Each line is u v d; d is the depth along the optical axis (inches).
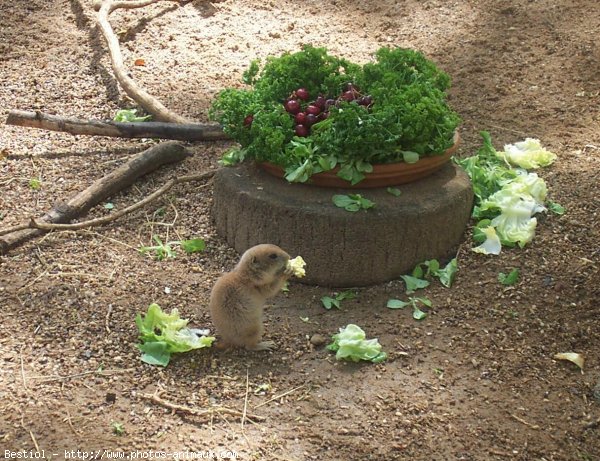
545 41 506.6
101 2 534.9
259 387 253.9
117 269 310.2
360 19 560.4
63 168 377.7
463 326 285.3
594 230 334.0
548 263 315.9
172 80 467.5
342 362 267.1
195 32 530.3
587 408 252.8
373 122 287.1
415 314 288.2
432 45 520.1
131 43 509.4
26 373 254.7
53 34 517.0
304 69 331.3
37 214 342.6
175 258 319.0
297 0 585.3
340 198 297.6
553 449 236.1
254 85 343.9
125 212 339.9
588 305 296.4
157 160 371.2
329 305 293.9
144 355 263.0
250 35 531.2
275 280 262.5
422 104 295.6
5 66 478.3
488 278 308.5
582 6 537.6
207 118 424.5
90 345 269.3
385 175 300.4
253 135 309.0
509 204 329.1
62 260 313.7
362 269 301.0
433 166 312.3
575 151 397.4
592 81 463.2
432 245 309.0
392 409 246.8
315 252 298.8
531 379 263.6
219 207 324.2
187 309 289.4
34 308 286.4
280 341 276.1
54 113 427.8
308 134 310.5
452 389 257.0
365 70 329.1
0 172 372.2
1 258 313.7
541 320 289.3
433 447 233.8
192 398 247.6
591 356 275.4
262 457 225.8
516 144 386.6
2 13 535.8
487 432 240.7
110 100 446.0
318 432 236.5
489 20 539.8
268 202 299.7
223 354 268.5
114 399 245.0
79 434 230.5
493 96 455.2
